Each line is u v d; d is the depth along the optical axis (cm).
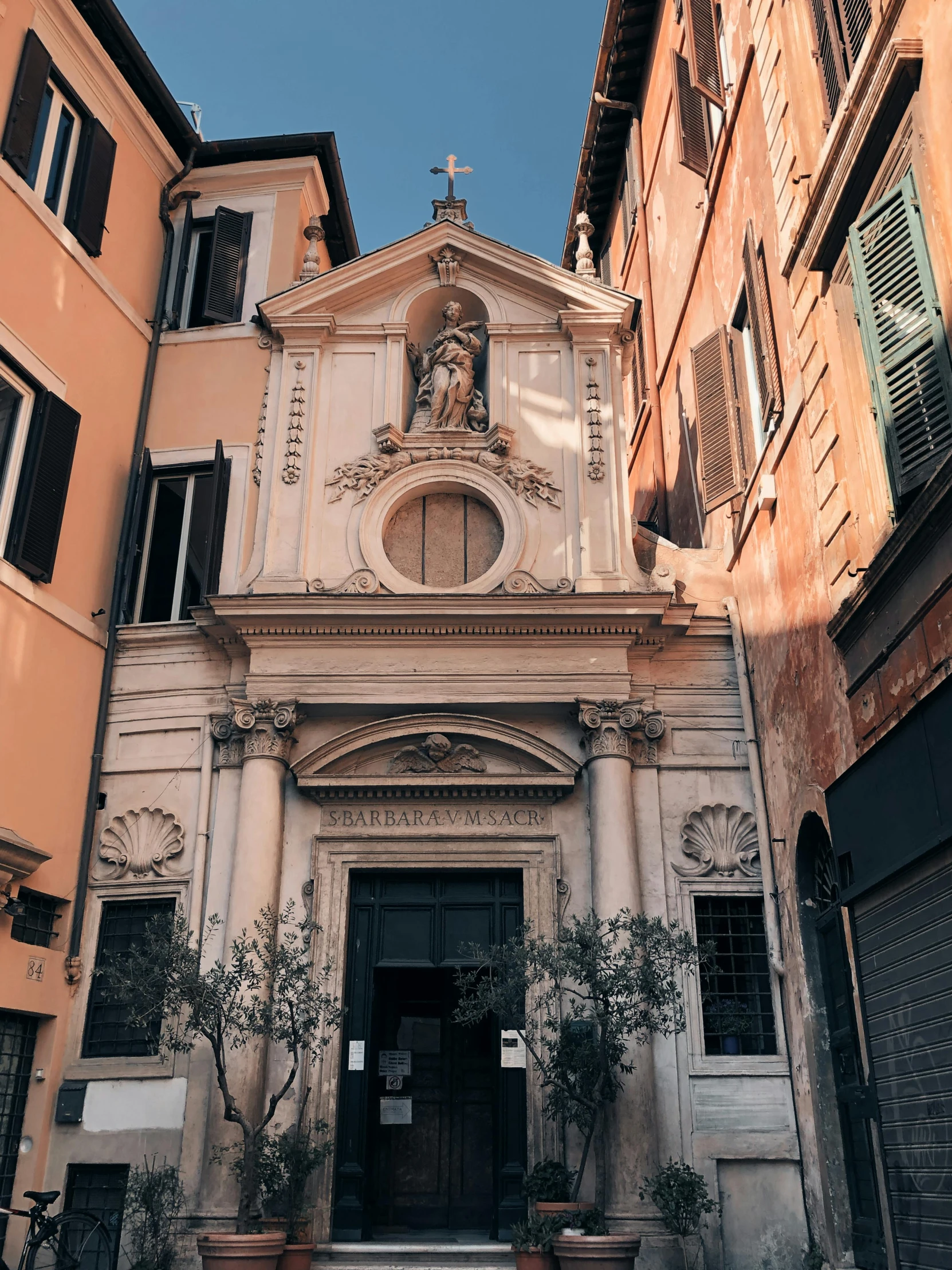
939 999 784
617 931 1195
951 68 804
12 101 1285
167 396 1507
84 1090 1208
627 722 1295
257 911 1225
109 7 1419
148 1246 1100
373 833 1293
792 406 1176
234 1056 1170
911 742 825
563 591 1359
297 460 1436
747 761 1321
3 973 1148
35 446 1273
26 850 1144
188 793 1317
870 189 953
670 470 1852
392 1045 1361
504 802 1307
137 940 1279
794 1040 1178
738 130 1415
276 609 1310
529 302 1530
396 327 1506
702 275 1633
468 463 1434
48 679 1267
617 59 2058
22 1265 1048
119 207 1498
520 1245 1056
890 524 948
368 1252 1121
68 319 1359
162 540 1466
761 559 1296
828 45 1079
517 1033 1227
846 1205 1058
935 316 821
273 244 1608
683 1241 1112
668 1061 1198
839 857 984
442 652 1328
